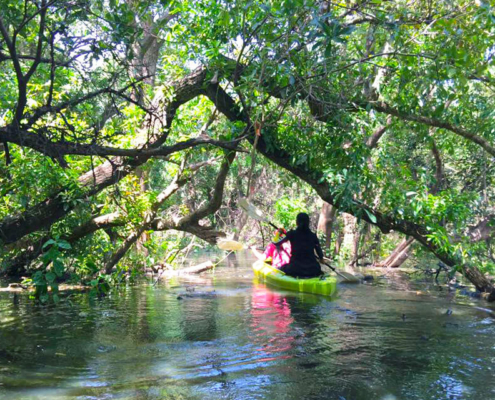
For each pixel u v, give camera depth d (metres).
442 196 8.84
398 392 3.81
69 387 3.86
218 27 6.93
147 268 12.12
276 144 8.41
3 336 5.43
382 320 6.35
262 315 6.63
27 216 7.40
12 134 5.16
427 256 13.78
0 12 4.86
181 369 4.31
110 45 5.32
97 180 8.07
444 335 5.55
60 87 7.67
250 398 3.65
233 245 8.48
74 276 9.38
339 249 16.09
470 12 5.99
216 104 8.62
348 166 8.02
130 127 8.38
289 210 13.95
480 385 3.96
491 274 10.91
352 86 7.24
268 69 6.57
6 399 3.61
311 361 4.57
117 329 5.79
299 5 5.41
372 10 6.18
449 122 8.28
